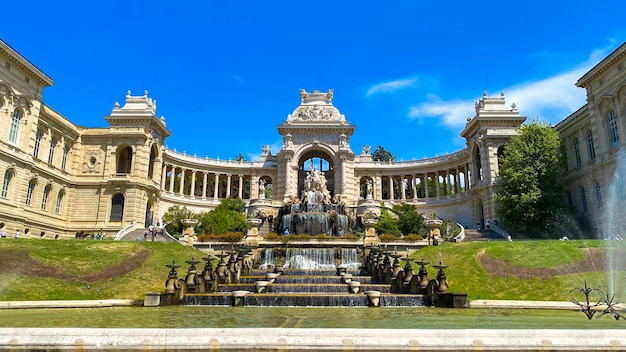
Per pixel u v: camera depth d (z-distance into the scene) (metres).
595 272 29.70
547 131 56.72
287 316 18.67
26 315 18.81
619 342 8.16
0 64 47.81
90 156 63.78
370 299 24.64
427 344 8.13
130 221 60.56
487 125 65.50
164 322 16.20
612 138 51.06
